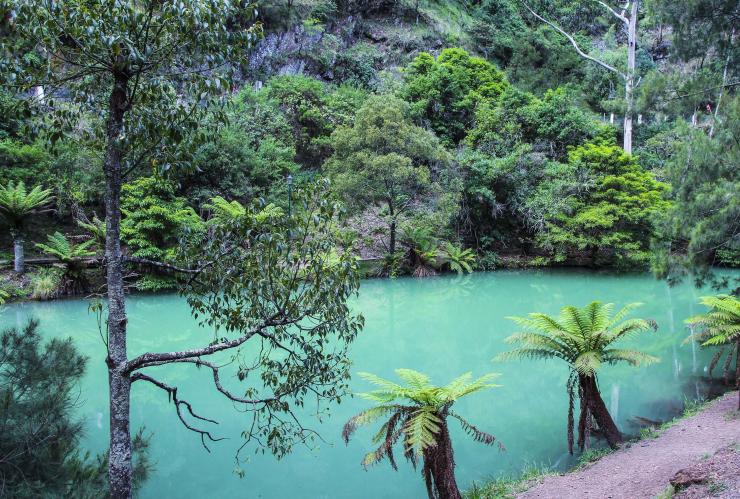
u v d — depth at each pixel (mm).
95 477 4383
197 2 3426
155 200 16906
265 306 4324
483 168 23641
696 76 11094
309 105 27469
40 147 18141
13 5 3213
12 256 16812
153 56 3680
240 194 21219
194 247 4219
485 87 30297
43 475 3926
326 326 4320
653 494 4570
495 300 17766
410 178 20281
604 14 41750
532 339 6820
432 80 29453
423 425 4570
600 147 23953
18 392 4043
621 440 6539
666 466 5270
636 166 23406
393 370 10508
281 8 30344
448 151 24391
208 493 6070
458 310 16406
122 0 3479
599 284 20391
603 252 23953
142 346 12039
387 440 4844
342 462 6891
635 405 8312
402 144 19891
